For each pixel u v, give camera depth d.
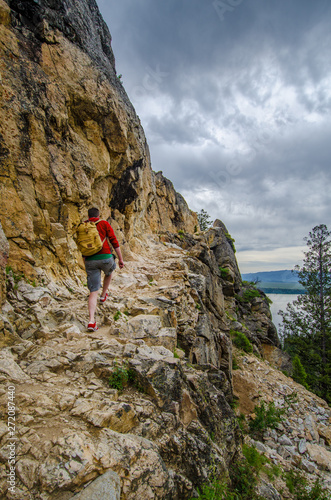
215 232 29.75
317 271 30.98
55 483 2.01
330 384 24.48
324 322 28.86
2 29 5.88
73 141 7.50
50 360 3.50
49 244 6.09
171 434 3.27
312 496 6.56
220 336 12.74
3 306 4.11
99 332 4.77
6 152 5.39
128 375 3.62
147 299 7.17
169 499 2.59
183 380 4.06
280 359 23.56
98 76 8.55
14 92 5.73
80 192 7.21
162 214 24.42
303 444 9.96
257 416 10.64
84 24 8.45
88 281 4.88
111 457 2.35
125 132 9.57
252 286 32.28
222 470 3.71
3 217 5.18
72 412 2.72
